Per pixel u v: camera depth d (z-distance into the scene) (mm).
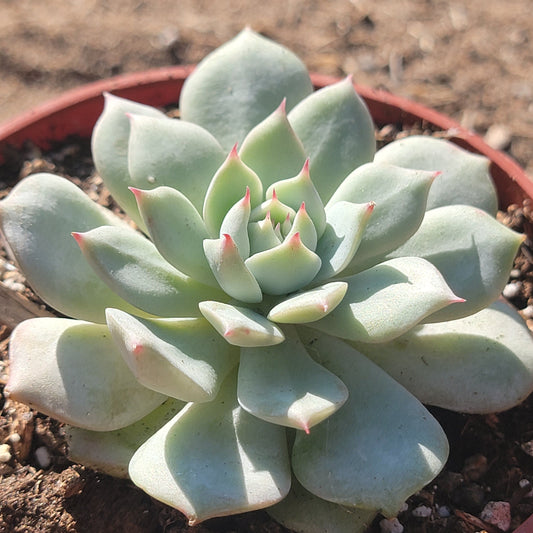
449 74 529
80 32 553
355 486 321
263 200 338
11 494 336
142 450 324
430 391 342
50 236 335
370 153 352
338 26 558
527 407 360
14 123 400
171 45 547
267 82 364
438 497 348
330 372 324
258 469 320
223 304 321
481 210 345
